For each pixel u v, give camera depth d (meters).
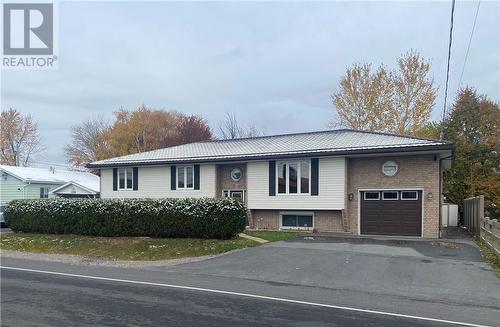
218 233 17.20
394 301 8.12
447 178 31.20
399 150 19.08
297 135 26.83
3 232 23.39
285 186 22.22
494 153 30.27
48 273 11.35
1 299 8.05
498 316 7.04
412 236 19.44
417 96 35.75
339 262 12.51
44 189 35.50
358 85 37.16
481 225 17.12
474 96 31.56
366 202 20.83
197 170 24.92
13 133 56.38
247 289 9.21
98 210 19.59
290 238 17.92
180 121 55.03
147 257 15.41
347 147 20.70
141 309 7.28
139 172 26.62
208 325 6.32
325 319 6.70
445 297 8.51
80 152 58.75
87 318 6.68
